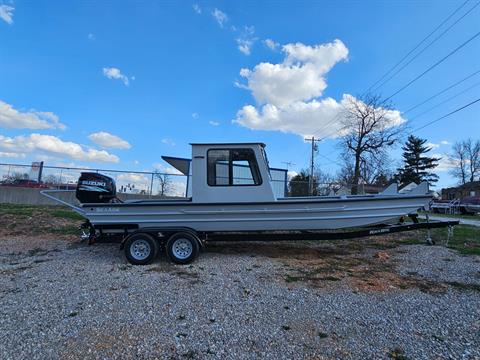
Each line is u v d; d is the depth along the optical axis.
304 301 3.85
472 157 55.72
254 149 5.77
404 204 6.02
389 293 4.18
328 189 23.58
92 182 5.94
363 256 6.20
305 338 2.96
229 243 7.30
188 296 3.96
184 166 12.32
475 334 3.08
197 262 5.60
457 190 54.81
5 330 3.05
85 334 2.98
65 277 4.74
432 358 2.66
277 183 17.06
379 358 2.65
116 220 5.74
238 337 2.96
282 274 4.92
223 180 5.73
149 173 15.82
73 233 8.44
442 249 6.82
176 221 5.71
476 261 5.84
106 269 5.19
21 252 6.48
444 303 3.86
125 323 3.21
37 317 3.33
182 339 2.91
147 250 5.48
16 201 15.45
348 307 3.69
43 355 2.63
